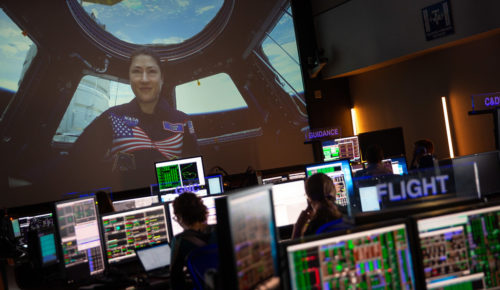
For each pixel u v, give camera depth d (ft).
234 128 29.45
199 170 18.11
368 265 5.91
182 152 28.27
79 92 25.81
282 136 30.55
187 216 9.79
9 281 11.19
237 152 29.45
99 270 11.25
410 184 6.83
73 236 10.85
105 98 26.53
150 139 27.50
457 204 6.75
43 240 11.44
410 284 6.03
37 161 24.56
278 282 5.78
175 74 28.30
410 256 6.06
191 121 28.55
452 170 6.98
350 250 5.87
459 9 21.54
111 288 10.43
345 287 5.81
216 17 29.22
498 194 14.08
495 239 6.39
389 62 26.86
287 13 30.96
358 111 31.76
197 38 28.76
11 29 24.23
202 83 28.91
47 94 24.97
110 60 26.68
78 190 25.48
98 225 11.41
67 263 10.65
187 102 28.58
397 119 28.55
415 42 24.22
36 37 24.84
